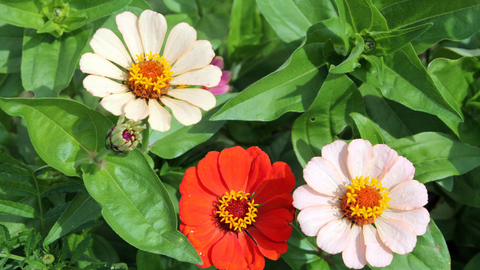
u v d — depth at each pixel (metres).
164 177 0.42
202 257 0.37
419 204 0.37
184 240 0.36
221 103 0.41
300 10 0.43
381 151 0.38
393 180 0.38
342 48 0.41
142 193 0.37
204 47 0.38
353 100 0.40
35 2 0.42
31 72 0.42
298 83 0.41
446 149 0.40
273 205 0.38
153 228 0.37
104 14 0.42
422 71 0.40
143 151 0.40
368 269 0.40
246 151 0.39
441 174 0.40
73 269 0.38
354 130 0.41
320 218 0.37
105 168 0.37
